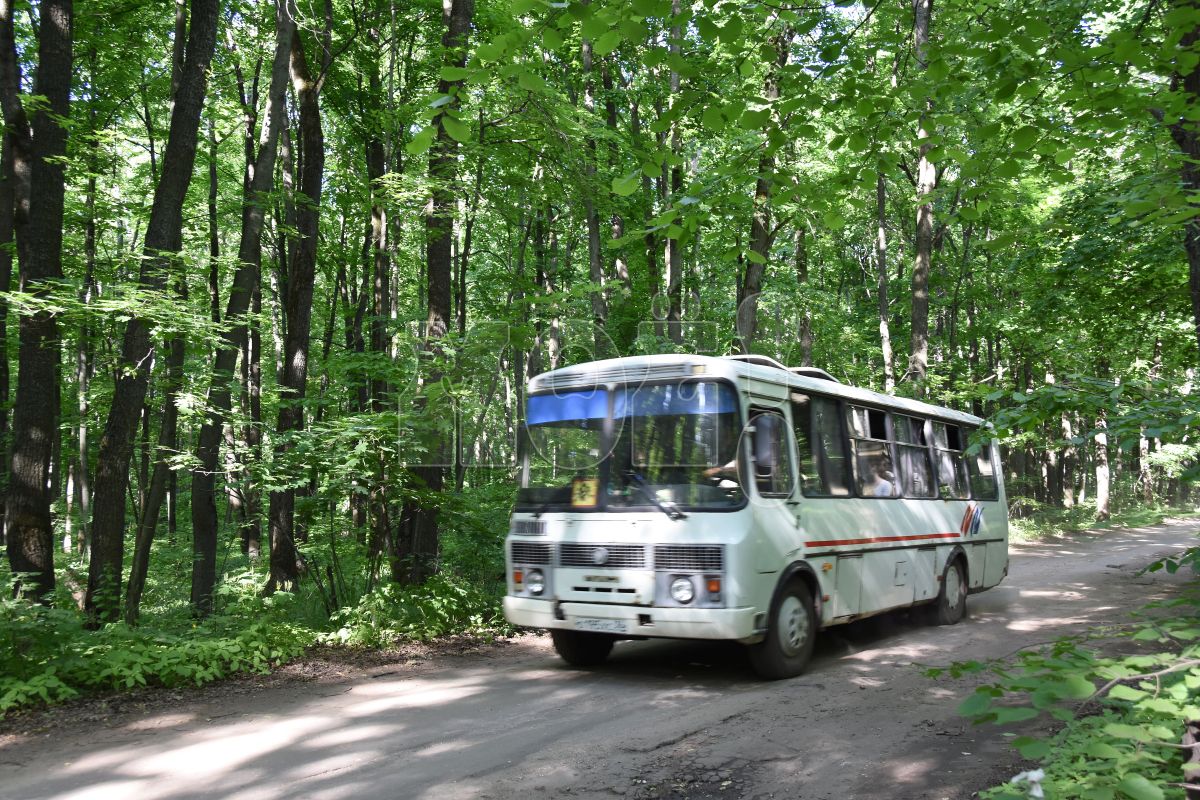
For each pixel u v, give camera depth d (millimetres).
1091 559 21406
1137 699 3229
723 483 7973
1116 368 22828
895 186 25812
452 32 13234
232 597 12000
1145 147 6270
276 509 13500
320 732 6344
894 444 11430
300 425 14641
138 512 19031
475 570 12312
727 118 5812
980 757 5578
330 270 24656
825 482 9547
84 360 19078
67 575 13219
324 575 12820
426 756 5730
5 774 5406
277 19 12414
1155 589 14758
